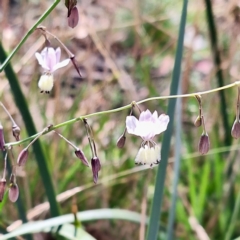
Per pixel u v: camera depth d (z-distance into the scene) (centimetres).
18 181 56
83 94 62
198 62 71
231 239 52
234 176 54
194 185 54
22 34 61
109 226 56
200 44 71
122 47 77
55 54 36
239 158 55
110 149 60
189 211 53
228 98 60
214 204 56
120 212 46
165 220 56
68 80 62
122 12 77
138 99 62
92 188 57
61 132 58
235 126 35
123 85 60
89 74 62
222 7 64
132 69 69
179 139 46
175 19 78
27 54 57
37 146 43
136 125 35
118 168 58
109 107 62
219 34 64
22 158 35
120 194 59
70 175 55
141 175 57
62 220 42
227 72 60
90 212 45
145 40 68
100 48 59
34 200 56
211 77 61
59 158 57
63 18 63
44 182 44
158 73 74
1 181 35
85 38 63
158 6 77
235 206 51
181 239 54
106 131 61
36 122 58
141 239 47
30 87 59
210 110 60
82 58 60
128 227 56
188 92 62
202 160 62
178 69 42
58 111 57
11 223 49
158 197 41
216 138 57
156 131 35
